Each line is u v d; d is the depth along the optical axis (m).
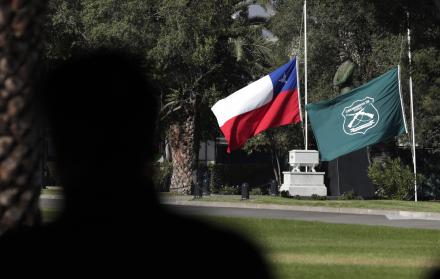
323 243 50.03
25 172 14.02
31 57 15.17
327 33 144.38
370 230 59.97
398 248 47.59
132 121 5.48
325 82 146.12
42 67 15.53
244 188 106.81
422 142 142.38
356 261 39.44
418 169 144.38
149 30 120.44
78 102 5.44
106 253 5.21
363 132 108.56
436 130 141.88
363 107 108.12
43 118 5.48
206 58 120.12
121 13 119.31
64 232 5.30
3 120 14.10
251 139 147.62
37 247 5.25
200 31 122.31
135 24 118.69
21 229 5.38
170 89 127.62
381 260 40.00
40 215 14.26
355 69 143.62
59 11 120.50
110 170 5.43
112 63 5.51
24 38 15.11
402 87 138.00
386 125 108.19
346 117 108.75
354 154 124.88
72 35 121.00
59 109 5.42
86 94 5.43
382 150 145.00
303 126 141.62
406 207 93.56
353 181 124.44
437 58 112.62
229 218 64.31
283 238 52.62
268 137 147.50
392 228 62.12
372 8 110.06
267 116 101.62
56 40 120.25
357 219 78.62
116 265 5.18
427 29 108.12
